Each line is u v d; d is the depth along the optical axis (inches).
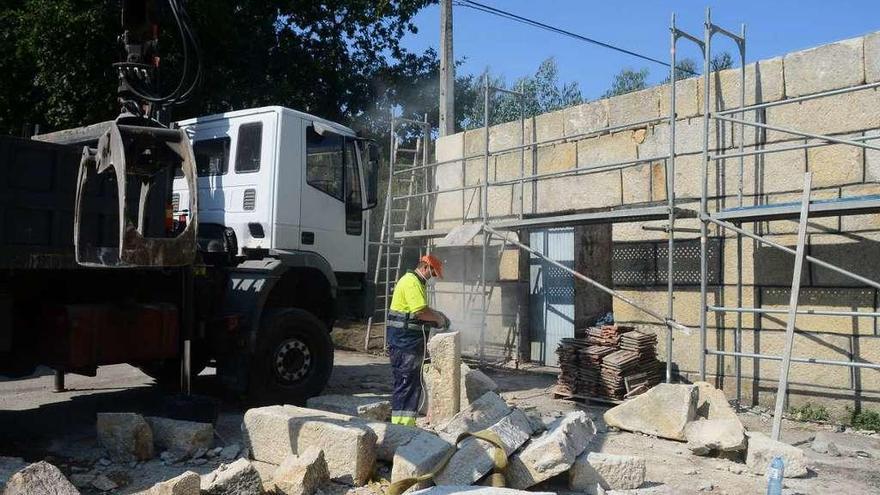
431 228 509.7
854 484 217.9
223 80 649.6
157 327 279.0
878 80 294.4
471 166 483.2
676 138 363.3
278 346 310.3
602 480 207.8
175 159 184.1
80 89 541.0
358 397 286.0
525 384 389.1
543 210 432.1
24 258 235.6
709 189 348.8
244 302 303.3
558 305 440.8
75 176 250.4
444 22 574.9
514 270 458.9
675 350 357.7
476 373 292.8
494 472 203.6
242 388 299.1
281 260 313.4
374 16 799.7
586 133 407.2
